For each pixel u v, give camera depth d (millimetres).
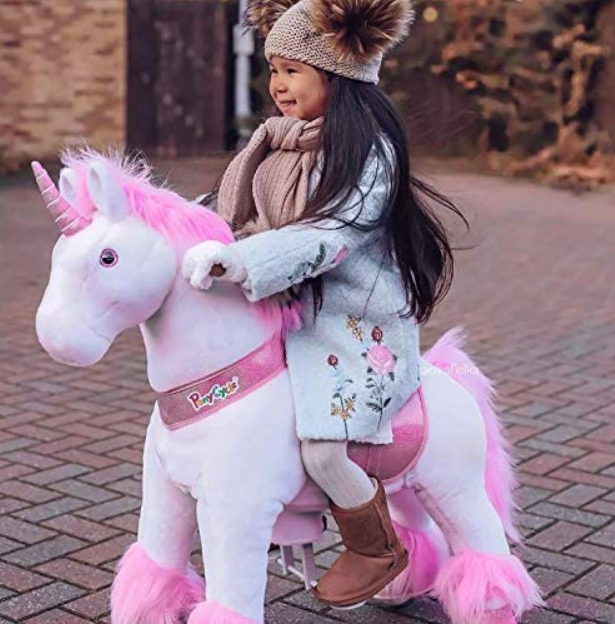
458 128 11625
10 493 4430
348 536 2873
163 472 2844
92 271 2576
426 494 3014
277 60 2783
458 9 14680
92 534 4051
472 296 8336
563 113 14680
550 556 3893
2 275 8734
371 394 2752
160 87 15203
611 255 10055
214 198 2971
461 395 3023
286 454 2723
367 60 2738
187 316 2676
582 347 6941
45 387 5922
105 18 14797
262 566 2732
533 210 12305
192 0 15031
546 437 5211
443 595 3082
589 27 14516
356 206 2658
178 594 2914
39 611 3451
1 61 14336
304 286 2781
